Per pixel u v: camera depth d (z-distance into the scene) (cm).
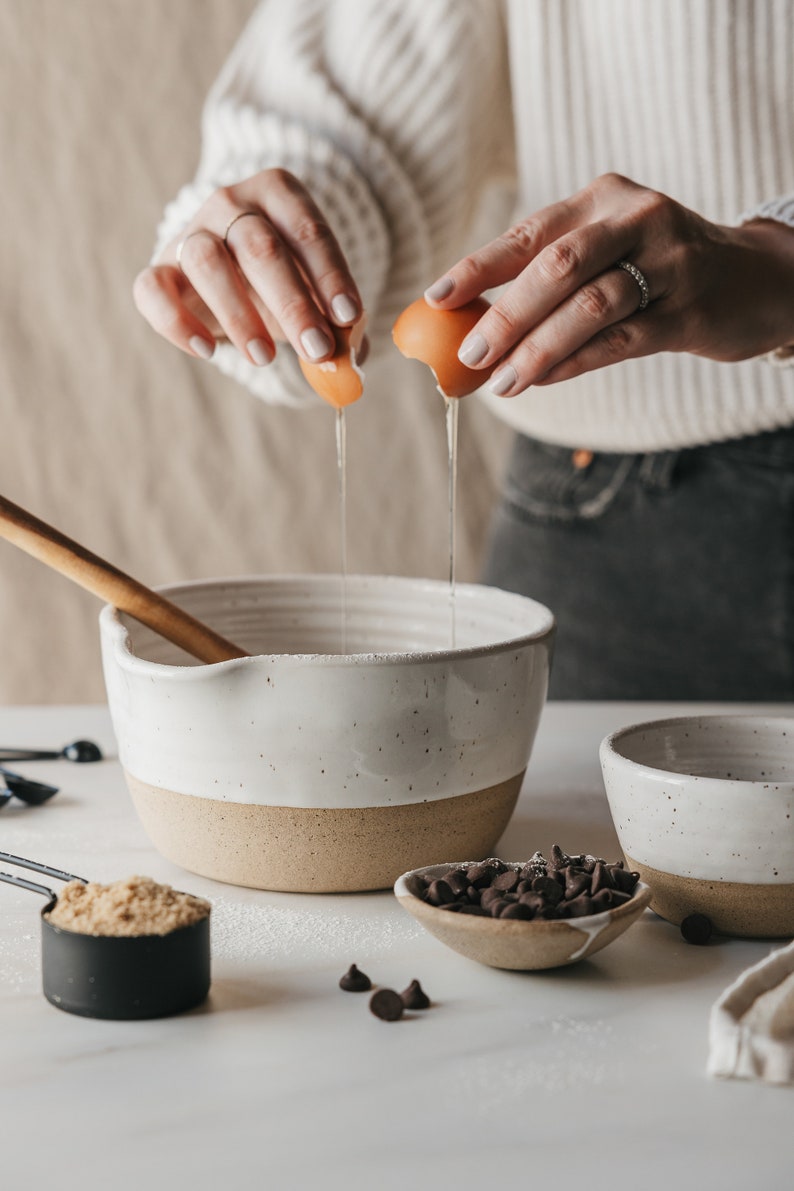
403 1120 61
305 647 110
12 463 236
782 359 110
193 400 238
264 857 86
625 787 82
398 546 248
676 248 88
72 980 70
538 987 75
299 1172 57
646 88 142
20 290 233
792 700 151
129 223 233
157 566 243
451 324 90
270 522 244
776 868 79
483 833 89
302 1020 70
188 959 71
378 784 83
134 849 94
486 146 159
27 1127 60
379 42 140
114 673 88
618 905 75
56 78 227
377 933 82
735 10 135
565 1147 59
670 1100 63
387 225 144
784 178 142
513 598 101
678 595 152
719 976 77
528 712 89
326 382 96
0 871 86
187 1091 63
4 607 238
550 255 85
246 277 102
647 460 150
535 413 155
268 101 146
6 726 124
